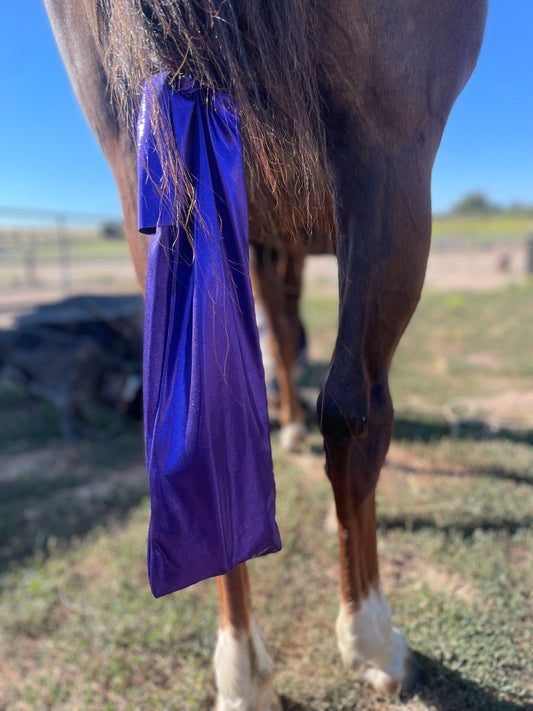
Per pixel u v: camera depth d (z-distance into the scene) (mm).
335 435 1254
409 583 2131
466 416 4012
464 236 28047
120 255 22969
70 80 1462
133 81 1066
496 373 5176
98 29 1128
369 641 1507
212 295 1013
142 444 3943
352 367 1237
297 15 1021
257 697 1446
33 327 4062
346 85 1116
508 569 2098
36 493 3176
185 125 1046
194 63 1036
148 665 1836
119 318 4219
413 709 1573
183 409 1012
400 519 2555
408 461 3234
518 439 3535
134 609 2061
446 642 1775
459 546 2309
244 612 1454
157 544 1032
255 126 1051
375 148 1167
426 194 1251
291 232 1349
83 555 2492
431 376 5168
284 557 2332
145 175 1034
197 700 1669
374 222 1184
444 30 1226
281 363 3400
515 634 1794
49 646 1970
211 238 1026
